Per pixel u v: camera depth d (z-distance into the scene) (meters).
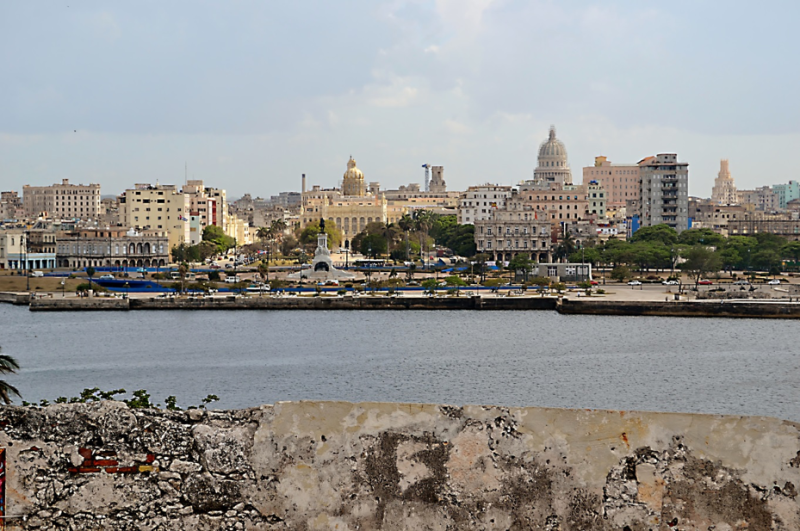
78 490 21.61
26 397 127.56
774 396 128.88
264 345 178.88
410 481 21.53
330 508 21.58
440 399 127.12
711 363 155.88
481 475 21.38
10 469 21.53
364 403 21.81
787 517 20.53
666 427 21.11
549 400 126.12
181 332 199.62
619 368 151.50
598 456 21.17
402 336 190.75
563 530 21.12
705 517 20.84
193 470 21.72
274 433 21.81
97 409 21.95
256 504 21.66
